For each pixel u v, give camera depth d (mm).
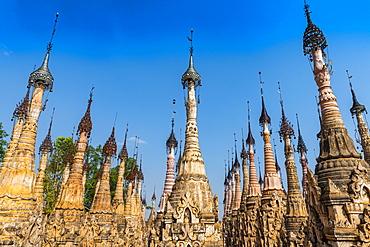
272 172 29906
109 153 32750
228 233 39719
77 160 27969
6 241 15977
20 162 18719
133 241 34688
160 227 20141
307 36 17531
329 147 14672
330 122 15375
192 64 25375
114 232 28969
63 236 23672
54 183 46219
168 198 21141
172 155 33719
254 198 33031
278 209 26859
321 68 16594
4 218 16703
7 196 17312
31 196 18281
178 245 18047
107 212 29656
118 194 37438
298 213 22859
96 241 26062
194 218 19000
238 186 42156
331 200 12586
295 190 24172
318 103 16562
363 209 12141
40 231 18016
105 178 31641
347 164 13703
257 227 27453
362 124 26438
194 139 22750
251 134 37844
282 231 22266
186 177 20906
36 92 20953
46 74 21391
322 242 12953
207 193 20688
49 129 34750
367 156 25062
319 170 14500
